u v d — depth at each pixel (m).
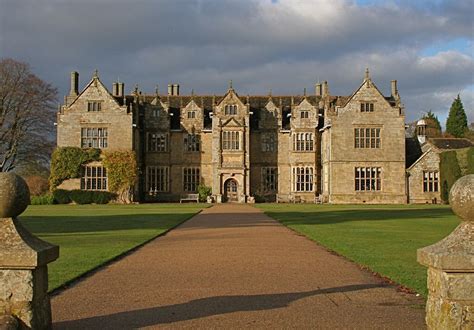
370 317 9.20
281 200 68.25
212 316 9.31
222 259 16.11
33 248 7.45
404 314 9.38
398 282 12.06
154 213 39.94
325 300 10.48
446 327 7.18
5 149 62.19
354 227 26.86
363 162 62.47
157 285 12.07
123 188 61.78
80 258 15.75
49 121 63.84
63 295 11.02
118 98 68.00
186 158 68.75
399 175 62.44
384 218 34.06
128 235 22.75
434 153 62.41
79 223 29.47
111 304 10.24
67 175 61.53
